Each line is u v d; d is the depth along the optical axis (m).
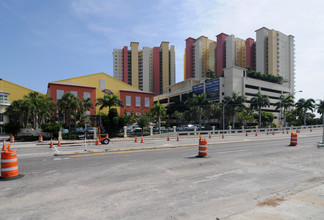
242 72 70.00
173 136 30.36
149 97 59.19
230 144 17.33
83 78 51.69
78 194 5.10
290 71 98.19
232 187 5.55
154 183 5.98
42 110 34.59
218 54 108.75
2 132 41.28
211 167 8.03
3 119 42.03
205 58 118.69
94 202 4.57
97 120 19.00
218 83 67.62
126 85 57.53
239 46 106.69
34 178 6.60
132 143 20.08
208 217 3.73
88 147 16.41
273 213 3.79
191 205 4.35
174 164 8.66
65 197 4.90
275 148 13.96
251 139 22.89
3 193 5.20
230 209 4.07
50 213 4.02
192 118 51.97
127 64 120.38
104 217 3.81
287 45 98.94
